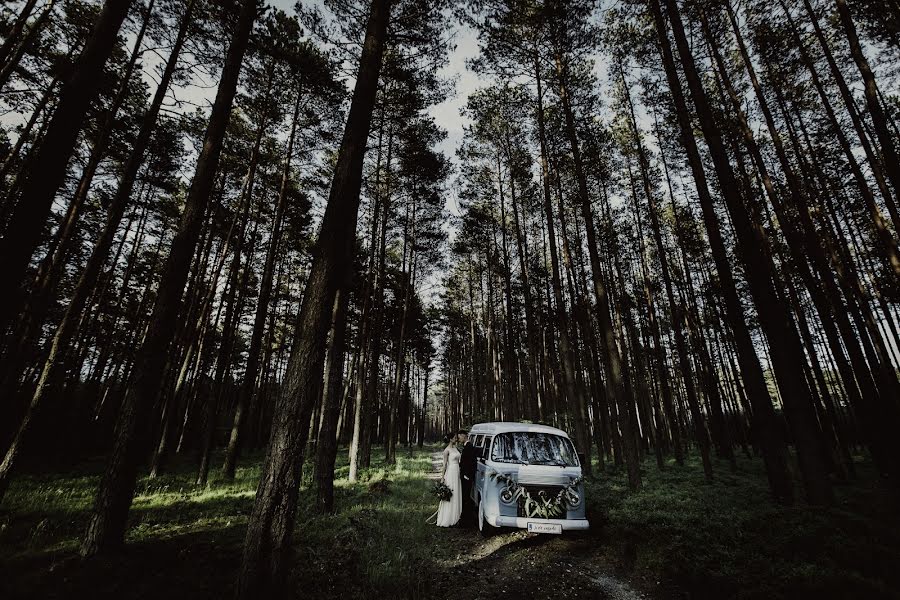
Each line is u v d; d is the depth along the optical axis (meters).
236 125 16.25
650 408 22.47
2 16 10.80
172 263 6.04
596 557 5.91
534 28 13.91
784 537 5.32
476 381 31.81
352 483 12.48
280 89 14.66
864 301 12.73
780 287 13.98
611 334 11.28
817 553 4.81
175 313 6.02
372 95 5.46
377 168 16.27
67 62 12.09
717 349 22.98
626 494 9.51
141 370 5.59
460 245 23.36
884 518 6.10
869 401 11.14
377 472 15.84
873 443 11.18
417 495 10.58
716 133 8.91
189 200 6.34
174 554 5.13
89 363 24.20
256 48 10.70
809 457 7.06
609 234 20.41
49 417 17.81
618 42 16.06
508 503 6.61
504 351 28.25
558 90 14.23
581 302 19.16
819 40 12.46
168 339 5.91
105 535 4.90
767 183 12.41
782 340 7.68
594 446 24.59
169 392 17.69
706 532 5.97
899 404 11.26
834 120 12.23
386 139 16.50
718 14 13.52
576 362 22.03
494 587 4.89
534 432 7.86
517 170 19.09
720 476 12.81
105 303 22.34
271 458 3.96
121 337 23.78
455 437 8.45
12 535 5.68
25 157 13.15
